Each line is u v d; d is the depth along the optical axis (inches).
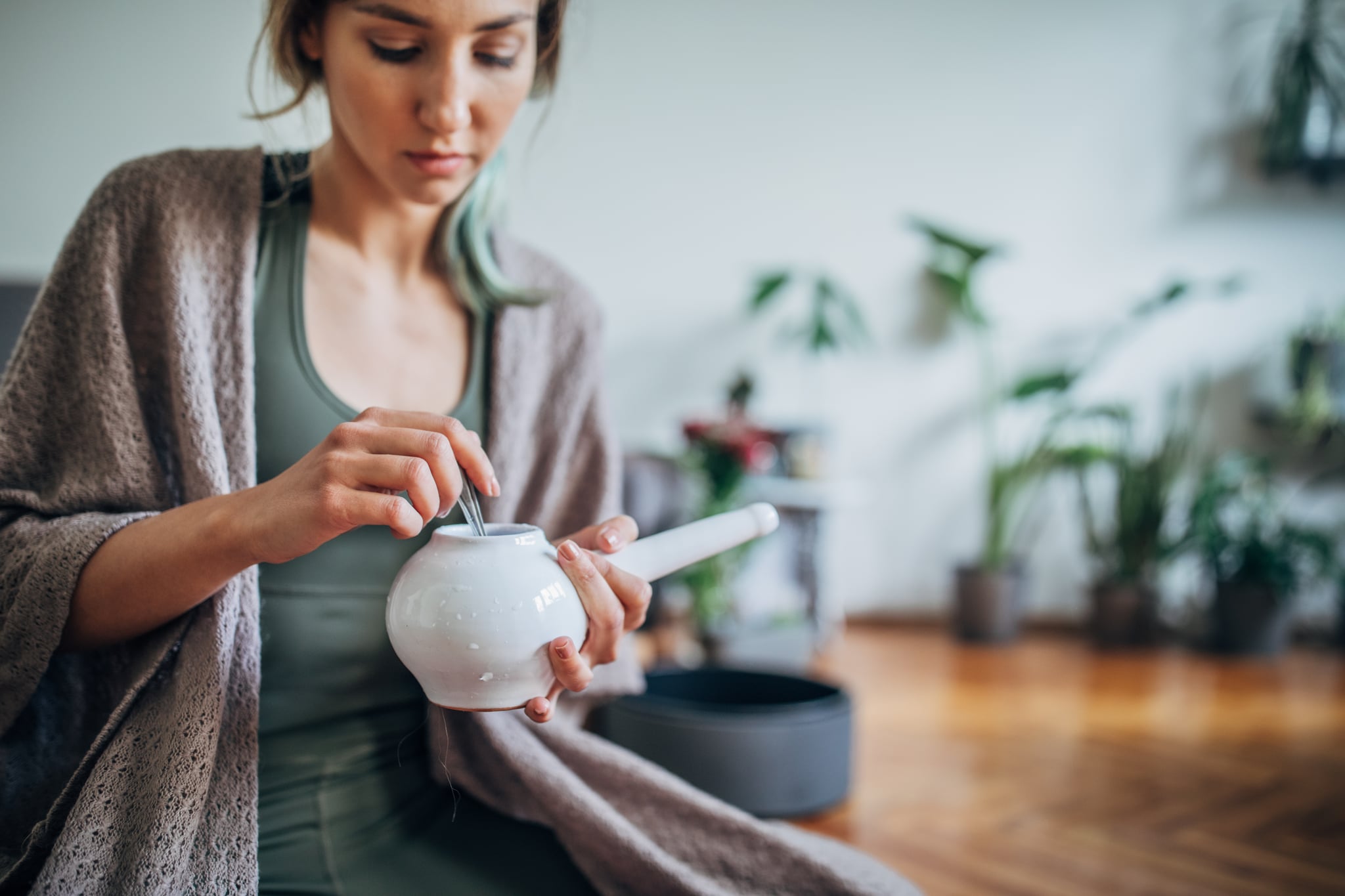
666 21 161.2
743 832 31.2
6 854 26.4
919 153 163.8
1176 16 161.2
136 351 29.1
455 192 30.0
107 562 25.1
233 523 23.9
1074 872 72.0
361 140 28.4
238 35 104.7
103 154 138.9
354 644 30.9
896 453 165.5
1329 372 152.0
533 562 25.1
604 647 26.6
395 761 31.9
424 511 22.7
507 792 32.8
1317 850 76.7
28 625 25.2
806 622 126.5
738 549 122.1
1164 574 162.2
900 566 165.9
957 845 76.2
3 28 135.7
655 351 164.1
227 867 25.8
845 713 67.2
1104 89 162.6
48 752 28.3
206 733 25.3
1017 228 163.8
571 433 36.5
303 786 29.9
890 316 164.9
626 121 161.5
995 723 109.0
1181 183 163.2
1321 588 161.0
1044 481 164.1
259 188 31.0
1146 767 95.3
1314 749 101.7
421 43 26.9
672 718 63.4
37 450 27.9
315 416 31.2
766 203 163.8
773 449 144.6
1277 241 163.0
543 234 160.9
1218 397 163.9
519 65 28.5
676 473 137.3
